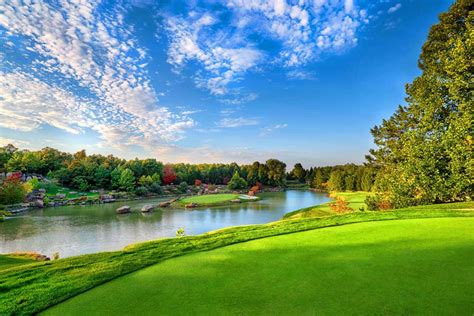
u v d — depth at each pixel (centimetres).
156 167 10788
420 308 394
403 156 2298
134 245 955
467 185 1573
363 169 8156
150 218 4072
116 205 5856
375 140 3059
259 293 491
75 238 2750
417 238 775
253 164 13650
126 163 10188
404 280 496
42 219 3969
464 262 562
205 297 492
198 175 12719
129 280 613
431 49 2228
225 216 4253
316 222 1188
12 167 8131
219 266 668
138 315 443
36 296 546
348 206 3300
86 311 474
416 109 2323
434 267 547
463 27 1988
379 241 779
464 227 859
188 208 5369
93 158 11156
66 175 8156
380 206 2198
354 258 646
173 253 824
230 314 421
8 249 2359
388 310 395
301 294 473
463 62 1566
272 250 784
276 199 7388
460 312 376
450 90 1691
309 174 16075
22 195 5334
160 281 592
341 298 446
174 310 450
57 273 671
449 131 1669
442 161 1755
